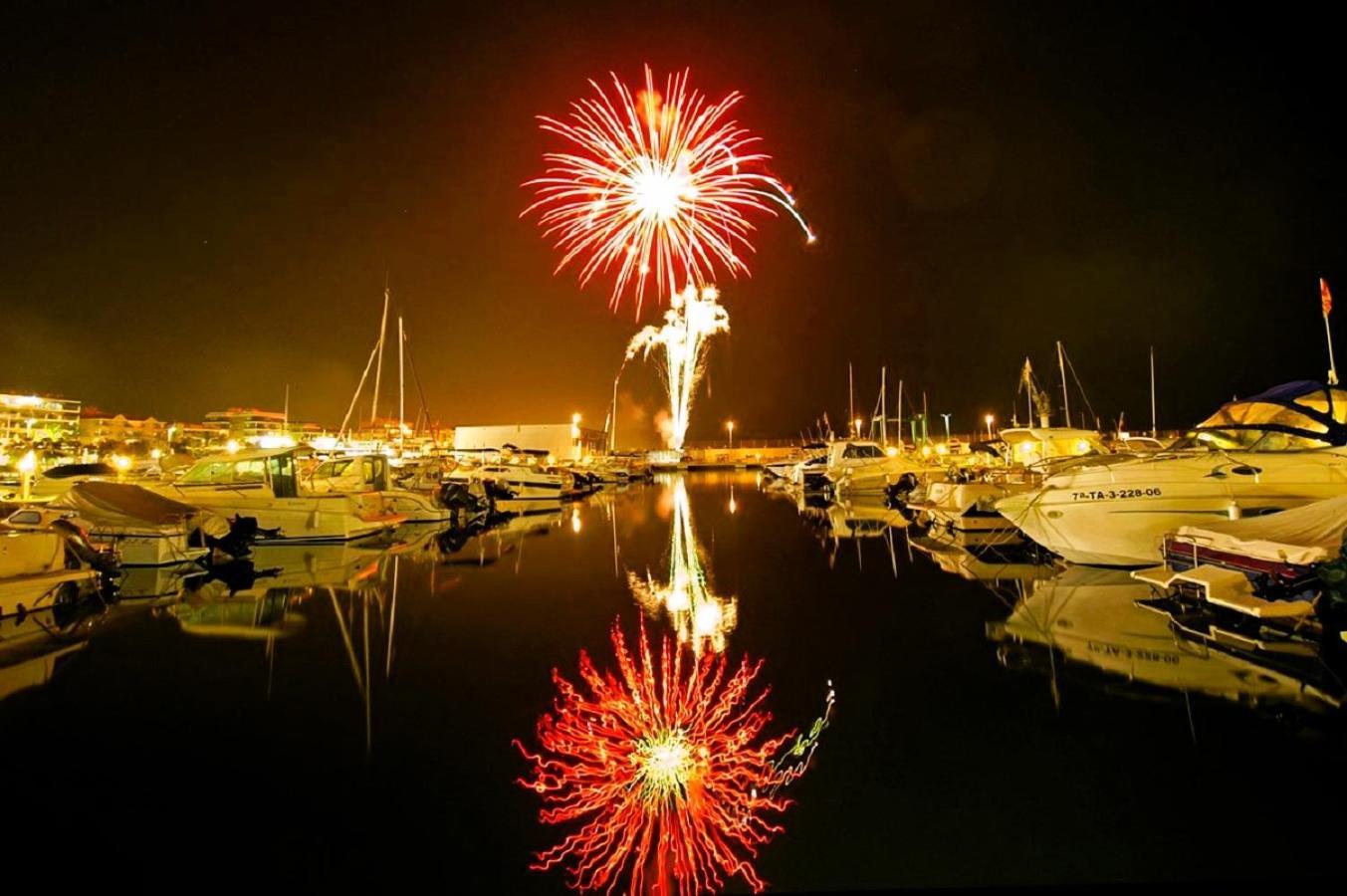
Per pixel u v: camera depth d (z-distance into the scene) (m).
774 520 19.42
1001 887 3.08
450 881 3.17
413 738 4.69
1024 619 7.39
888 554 12.55
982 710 4.98
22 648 6.79
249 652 6.66
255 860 3.31
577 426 50.81
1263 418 10.42
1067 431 19.16
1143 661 5.85
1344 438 9.59
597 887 3.12
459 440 51.41
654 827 3.59
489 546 14.52
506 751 4.50
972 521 14.58
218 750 4.51
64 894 3.06
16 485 18.84
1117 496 9.86
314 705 5.27
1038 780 3.98
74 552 9.15
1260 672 5.49
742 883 3.13
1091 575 9.73
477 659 6.43
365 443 35.81
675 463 66.62
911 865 3.25
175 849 3.40
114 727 4.86
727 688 5.60
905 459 26.47
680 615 8.06
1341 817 3.50
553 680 5.84
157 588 9.78
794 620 7.74
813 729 4.76
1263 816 3.54
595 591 9.54
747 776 4.13
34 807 3.78
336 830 3.57
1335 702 4.87
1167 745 4.32
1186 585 7.49
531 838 3.50
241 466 15.05
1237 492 9.37
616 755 4.42
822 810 3.72
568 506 25.41
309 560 12.56
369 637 7.16
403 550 13.98
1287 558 6.33
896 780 4.04
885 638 6.91
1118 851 3.30
